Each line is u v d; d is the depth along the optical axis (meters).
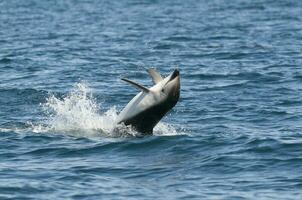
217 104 55.47
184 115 51.53
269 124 48.47
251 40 98.56
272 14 142.12
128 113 44.34
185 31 111.44
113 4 175.12
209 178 36.22
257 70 71.69
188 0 183.38
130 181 35.84
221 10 154.25
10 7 167.00
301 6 159.50
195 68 74.31
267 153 39.94
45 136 44.53
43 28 117.25
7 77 68.44
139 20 133.25
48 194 33.72
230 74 69.62
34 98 58.16
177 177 36.44
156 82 43.97
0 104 55.72
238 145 41.72
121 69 74.06
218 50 88.00
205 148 41.44
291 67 73.38
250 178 36.03
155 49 89.94
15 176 36.44
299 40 97.94
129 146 42.00
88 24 125.06
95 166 38.38
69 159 39.78
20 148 41.94
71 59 80.56
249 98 57.94
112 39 101.12
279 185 34.91
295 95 59.00
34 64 76.44
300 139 42.84
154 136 43.72
